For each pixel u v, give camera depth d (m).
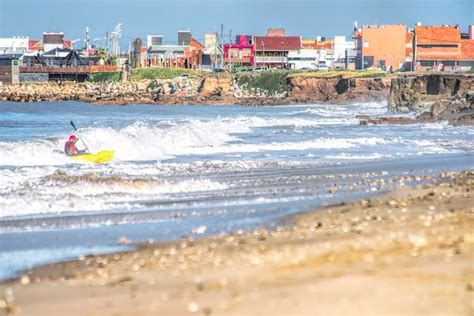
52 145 139.12
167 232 70.12
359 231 62.03
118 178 101.38
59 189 95.19
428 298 38.66
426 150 163.50
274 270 48.09
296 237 61.28
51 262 58.25
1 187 96.12
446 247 52.00
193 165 124.25
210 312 39.00
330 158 142.62
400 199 85.19
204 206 85.38
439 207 76.94
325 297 40.16
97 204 86.19
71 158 131.88
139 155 143.50
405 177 111.38
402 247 52.75
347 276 44.41
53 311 42.41
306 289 42.16
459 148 169.75
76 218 78.25
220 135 183.12
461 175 114.50
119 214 80.50
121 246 64.00
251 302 40.38
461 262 46.78
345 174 116.69
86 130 148.88
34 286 49.56
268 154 150.62
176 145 160.00
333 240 58.44
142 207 84.88
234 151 156.12
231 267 50.50
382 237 58.22
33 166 124.25
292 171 120.00
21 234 70.12
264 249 56.50
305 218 74.44
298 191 97.31
